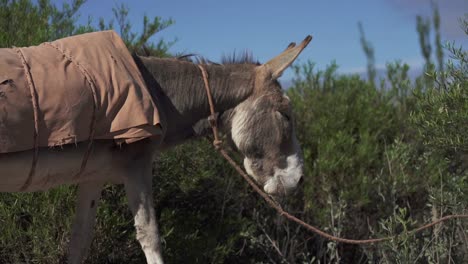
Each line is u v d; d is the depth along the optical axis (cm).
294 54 387
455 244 480
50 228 432
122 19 555
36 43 467
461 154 442
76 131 318
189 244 479
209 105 389
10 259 440
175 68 382
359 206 579
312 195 586
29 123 305
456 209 465
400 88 693
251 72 398
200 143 523
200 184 526
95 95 323
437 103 407
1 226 421
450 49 407
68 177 338
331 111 659
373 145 628
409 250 473
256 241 516
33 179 323
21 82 306
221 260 492
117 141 331
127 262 477
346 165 582
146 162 350
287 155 397
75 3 563
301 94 700
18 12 516
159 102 369
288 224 559
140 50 404
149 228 347
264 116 390
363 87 708
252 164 395
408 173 591
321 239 556
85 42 343
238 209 553
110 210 464
